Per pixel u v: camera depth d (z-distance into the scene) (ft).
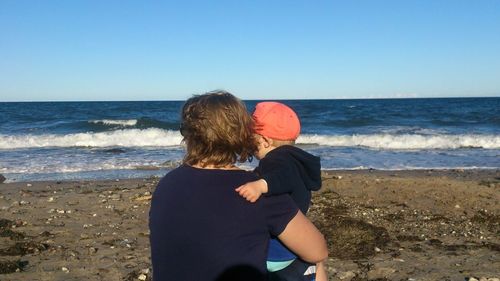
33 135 79.05
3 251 19.76
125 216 26.53
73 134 78.33
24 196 32.86
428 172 46.26
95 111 165.68
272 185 6.30
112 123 100.89
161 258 6.09
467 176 43.70
